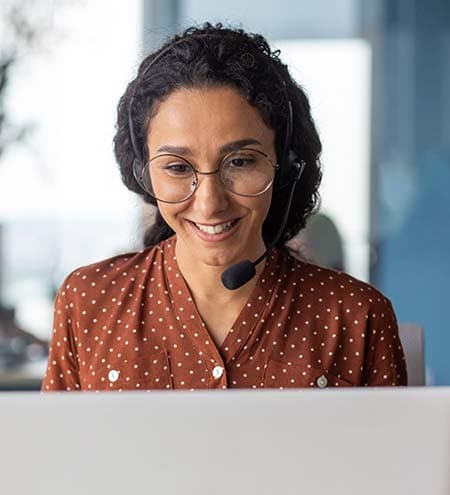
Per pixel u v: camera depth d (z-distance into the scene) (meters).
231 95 1.57
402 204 5.48
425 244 5.48
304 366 1.75
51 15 4.21
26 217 5.14
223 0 5.45
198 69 1.58
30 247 5.19
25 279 5.22
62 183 5.10
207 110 1.56
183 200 1.59
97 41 5.03
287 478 1.10
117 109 1.82
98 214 5.20
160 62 1.63
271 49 1.74
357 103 5.45
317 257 3.82
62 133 4.95
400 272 5.50
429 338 5.50
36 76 4.70
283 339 1.77
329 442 1.10
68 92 4.91
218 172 1.58
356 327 1.79
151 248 1.88
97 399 1.09
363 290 1.82
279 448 1.10
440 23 5.41
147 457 1.10
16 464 1.09
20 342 4.12
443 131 5.44
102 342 1.80
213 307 1.77
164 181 1.60
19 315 4.70
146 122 1.64
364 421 1.10
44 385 1.88
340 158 5.46
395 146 5.46
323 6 5.44
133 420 1.09
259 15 5.47
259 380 1.75
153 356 1.77
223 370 1.75
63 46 4.82
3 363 3.86
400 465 1.10
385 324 1.81
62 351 1.85
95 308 1.82
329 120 5.45
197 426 1.09
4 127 4.50
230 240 1.62
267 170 1.60
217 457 1.10
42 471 1.09
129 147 1.80
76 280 1.85
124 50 5.06
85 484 1.10
